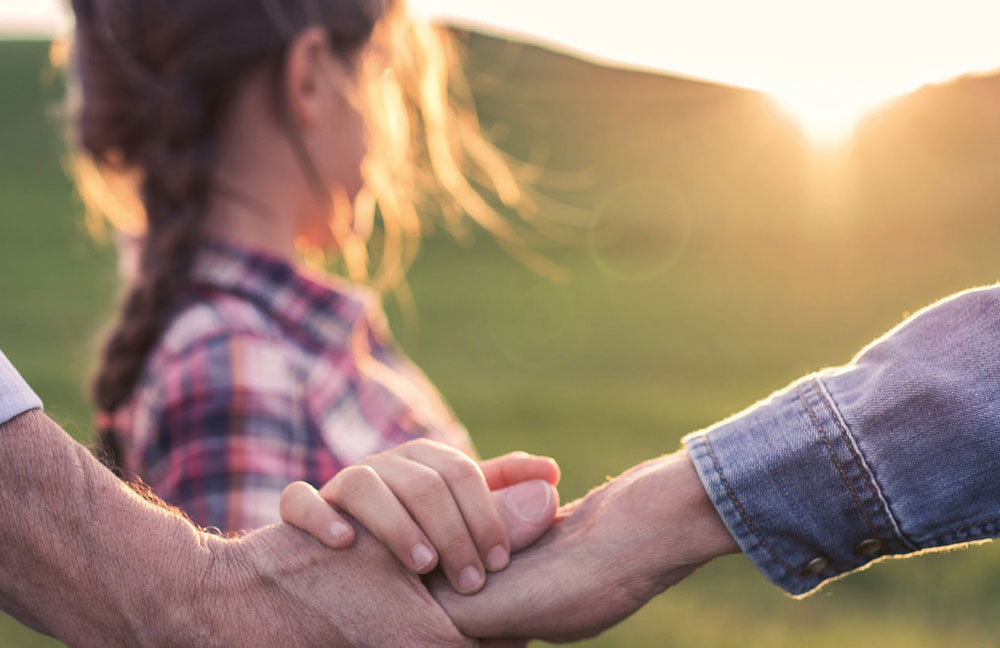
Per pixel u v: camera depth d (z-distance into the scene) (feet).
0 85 95.25
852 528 2.87
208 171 4.37
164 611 2.87
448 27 6.33
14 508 2.70
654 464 3.27
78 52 4.62
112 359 4.30
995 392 2.71
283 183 4.54
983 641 12.60
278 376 4.25
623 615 3.18
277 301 4.49
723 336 38.42
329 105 4.53
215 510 3.95
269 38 4.37
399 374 5.84
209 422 4.02
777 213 61.72
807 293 46.11
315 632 3.06
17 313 40.86
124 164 4.61
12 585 2.76
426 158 5.83
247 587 3.03
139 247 5.03
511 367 33.99
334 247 5.06
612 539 3.16
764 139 73.77
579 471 21.17
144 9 4.36
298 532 3.16
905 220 57.26
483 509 3.21
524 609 3.16
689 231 59.47
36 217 64.80
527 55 82.74
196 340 4.15
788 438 2.92
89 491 2.83
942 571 15.25
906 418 2.80
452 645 3.16
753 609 13.71
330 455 4.37
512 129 72.79
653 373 32.83
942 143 66.28
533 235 59.88
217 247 4.47
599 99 79.36
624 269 53.67
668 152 71.41
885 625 13.16
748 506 2.95
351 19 4.57
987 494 2.74
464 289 49.83
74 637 2.80
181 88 4.33
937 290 44.83
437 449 3.35
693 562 3.10
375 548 3.17
